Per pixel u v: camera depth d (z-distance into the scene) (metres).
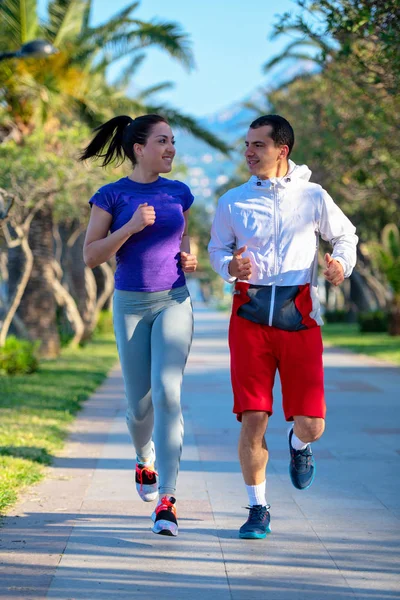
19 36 19.27
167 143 5.21
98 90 22.02
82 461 7.93
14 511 5.88
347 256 5.01
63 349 25.81
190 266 5.27
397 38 10.84
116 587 4.29
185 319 5.26
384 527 5.48
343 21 11.07
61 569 4.58
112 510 5.93
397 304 33.53
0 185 16.69
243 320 5.07
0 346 17.67
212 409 12.12
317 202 5.04
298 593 4.20
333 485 6.79
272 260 5.02
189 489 6.69
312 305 5.03
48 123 20.94
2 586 4.29
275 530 5.40
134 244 5.20
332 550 4.95
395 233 33.38
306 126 27.78
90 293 30.41
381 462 7.84
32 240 21.88
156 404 5.15
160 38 20.33
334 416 11.22
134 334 5.27
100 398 13.62
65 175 17.34
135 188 5.26
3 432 9.27
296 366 5.02
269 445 8.91
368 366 20.08
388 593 4.20
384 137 21.28
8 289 21.67
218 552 4.90
